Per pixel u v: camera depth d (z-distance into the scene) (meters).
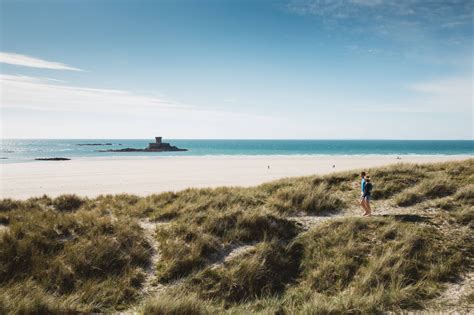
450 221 11.30
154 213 14.20
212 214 12.44
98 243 9.66
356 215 13.28
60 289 7.92
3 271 8.21
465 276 8.24
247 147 178.00
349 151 128.12
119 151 127.44
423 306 7.09
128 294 7.94
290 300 7.74
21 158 82.31
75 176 40.81
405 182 17.14
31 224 10.71
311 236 10.80
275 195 16.09
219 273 8.69
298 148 161.75
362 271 8.70
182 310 6.85
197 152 122.94
